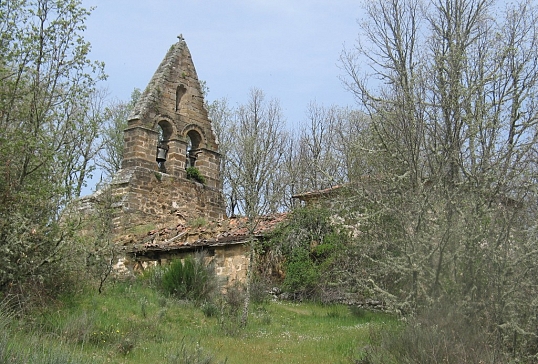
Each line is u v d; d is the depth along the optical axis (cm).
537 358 1105
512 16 1396
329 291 1988
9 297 1259
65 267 1376
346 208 1666
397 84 1456
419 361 1069
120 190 2297
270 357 1242
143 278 1922
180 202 2420
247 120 3145
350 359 1218
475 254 1190
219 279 1948
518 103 1272
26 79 1362
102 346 1165
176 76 2520
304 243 2064
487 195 1232
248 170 1922
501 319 1134
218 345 1305
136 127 2375
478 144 1299
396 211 1309
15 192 1305
